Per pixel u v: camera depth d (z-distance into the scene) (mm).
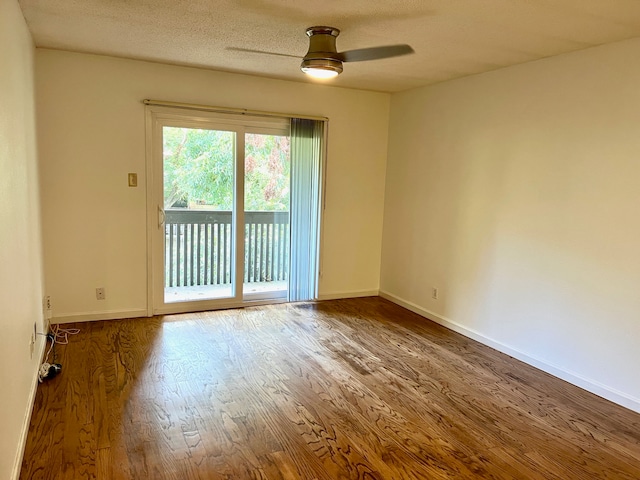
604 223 3000
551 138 3328
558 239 3303
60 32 3180
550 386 3184
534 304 3504
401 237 5035
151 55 3768
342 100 4910
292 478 2102
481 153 3941
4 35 2035
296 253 4875
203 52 3615
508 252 3711
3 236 1874
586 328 3135
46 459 2156
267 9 2600
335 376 3207
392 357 3602
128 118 4000
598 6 2332
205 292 4617
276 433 2463
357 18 2680
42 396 2752
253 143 4594
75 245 3959
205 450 2283
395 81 4406
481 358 3650
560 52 3184
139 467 2125
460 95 4156
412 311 4867
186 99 4184
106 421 2506
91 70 3822
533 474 2211
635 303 2848
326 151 4902
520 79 3553
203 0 2506
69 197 3885
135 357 3377
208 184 4461
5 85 2037
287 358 3488
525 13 2484
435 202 4508
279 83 4566
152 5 2607
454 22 2686
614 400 2967
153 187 4191
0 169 1847
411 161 4844
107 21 2914
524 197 3555
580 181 3137
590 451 2424
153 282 4316
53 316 3967
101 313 4137
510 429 2611
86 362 3254
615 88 2906
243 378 3115
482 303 3982
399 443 2422
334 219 5086
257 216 4738
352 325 4344
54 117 3750
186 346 3631
